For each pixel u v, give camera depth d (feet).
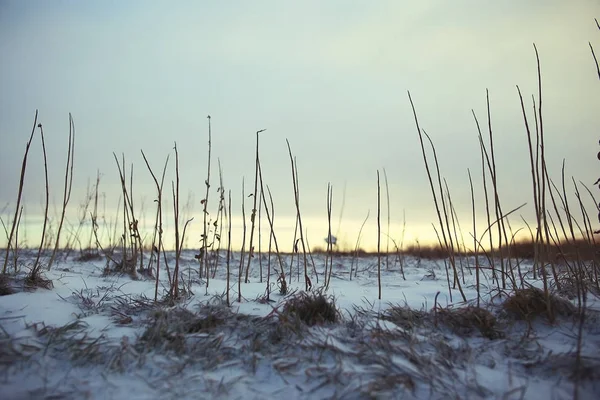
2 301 12.19
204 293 14.66
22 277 14.34
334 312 12.10
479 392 8.87
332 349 10.12
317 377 9.25
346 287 17.17
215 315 11.78
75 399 8.38
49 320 11.39
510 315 12.17
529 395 8.75
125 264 19.39
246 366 9.78
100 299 13.83
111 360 9.57
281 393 8.86
